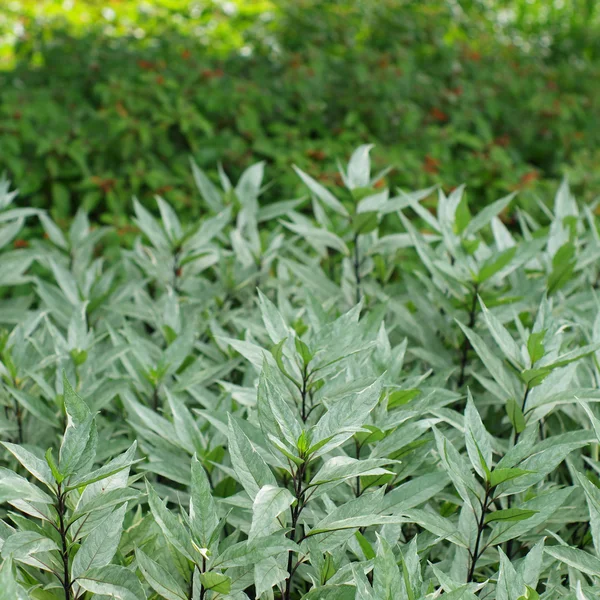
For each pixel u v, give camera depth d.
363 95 6.54
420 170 5.73
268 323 1.73
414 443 1.71
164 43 7.00
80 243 3.10
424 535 1.64
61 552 1.33
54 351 2.29
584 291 2.72
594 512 1.40
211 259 2.75
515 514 1.46
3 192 2.91
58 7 7.69
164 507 1.33
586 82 7.43
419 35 7.32
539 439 2.02
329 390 1.73
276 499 1.25
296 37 7.20
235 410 2.05
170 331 2.36
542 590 1.69
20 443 2.09
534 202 5.47
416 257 4.06
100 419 2.11
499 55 7.61
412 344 2.52
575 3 9.37
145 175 5.44
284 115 6.39
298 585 1.75
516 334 2.38
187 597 1.36
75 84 6.65
